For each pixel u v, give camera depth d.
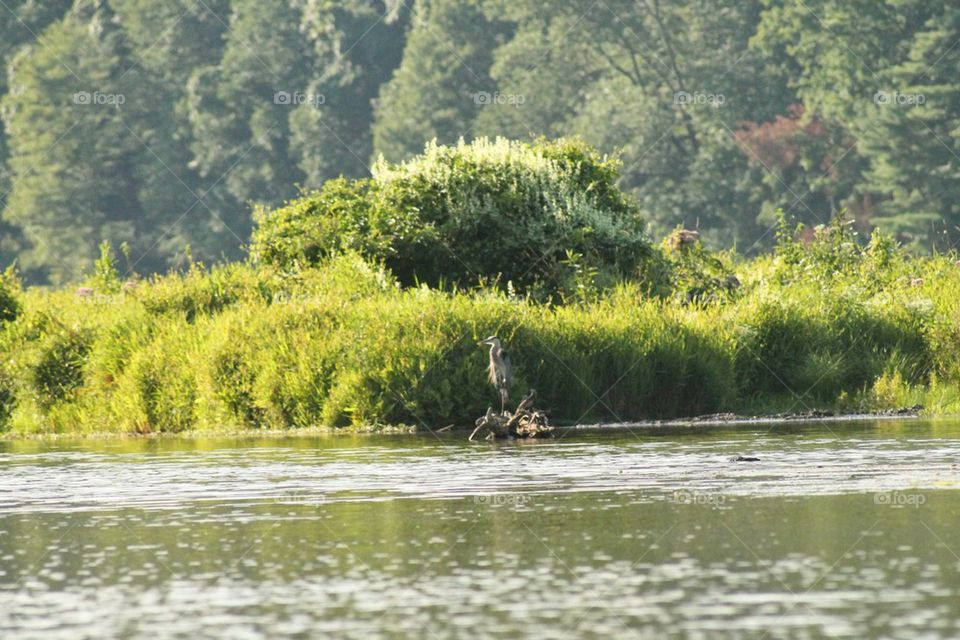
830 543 27.83
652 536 28.97
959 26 172.75
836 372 64.94
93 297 79.31
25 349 68.94
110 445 53.72
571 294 71.19
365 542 28.91
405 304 63.03
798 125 182.88
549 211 75.50
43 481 40.00
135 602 24.11
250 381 61.47
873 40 177.88
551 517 31.55
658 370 61.72
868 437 48.09
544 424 52.62
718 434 51.09
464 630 21.89
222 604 23.83
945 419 56.72
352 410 59.09
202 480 39.50
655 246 77.31
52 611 23.59
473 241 75.25
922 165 171.00
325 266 73.81
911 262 83.44
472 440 51.91
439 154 77.50
